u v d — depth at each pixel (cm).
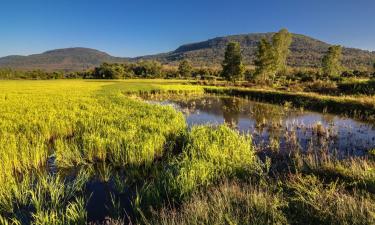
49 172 973
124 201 758
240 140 1112
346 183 713
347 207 563
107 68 10231
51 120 1476
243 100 3425
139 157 986
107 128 1288
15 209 710
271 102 3198
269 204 591
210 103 3106
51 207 694
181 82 6500
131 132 1191
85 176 891
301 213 573
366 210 544
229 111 2505
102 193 809
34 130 1312
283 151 1198
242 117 2195
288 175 805
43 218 603
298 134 1532
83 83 6206
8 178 797
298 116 2217
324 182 741
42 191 762
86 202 739
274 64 6066
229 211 558
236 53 6762
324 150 1201
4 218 632
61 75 11169
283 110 2550
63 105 2123
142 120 1484
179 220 556
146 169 962
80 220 623
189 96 3909
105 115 1700
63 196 757
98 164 1038
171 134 1305
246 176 823
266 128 1742
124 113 1755
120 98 2623
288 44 7550
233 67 6794
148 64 11350
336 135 1484
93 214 693
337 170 801
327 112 2383
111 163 1035
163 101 3297
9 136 1159
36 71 11350
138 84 5419
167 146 1186
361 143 1338
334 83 4059
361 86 3425
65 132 1384
